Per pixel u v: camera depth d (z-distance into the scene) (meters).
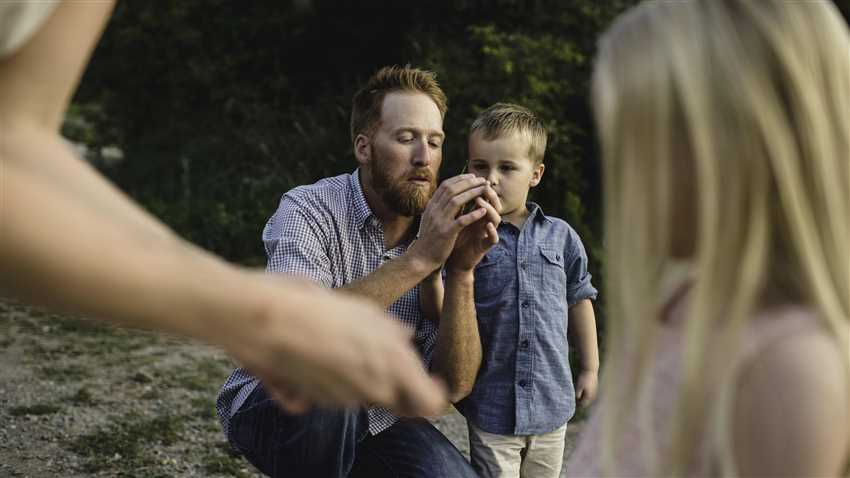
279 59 10.52
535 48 8.26
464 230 2.19
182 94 10.89
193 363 5.28
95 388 4.70
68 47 0.67
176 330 0.51
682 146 0.88
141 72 11.03
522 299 2.77
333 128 9.53
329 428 2.08
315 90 10.46
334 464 2.12
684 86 0.87
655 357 0.98
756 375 0.84
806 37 0.88
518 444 2.73
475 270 2.83
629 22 0.95
